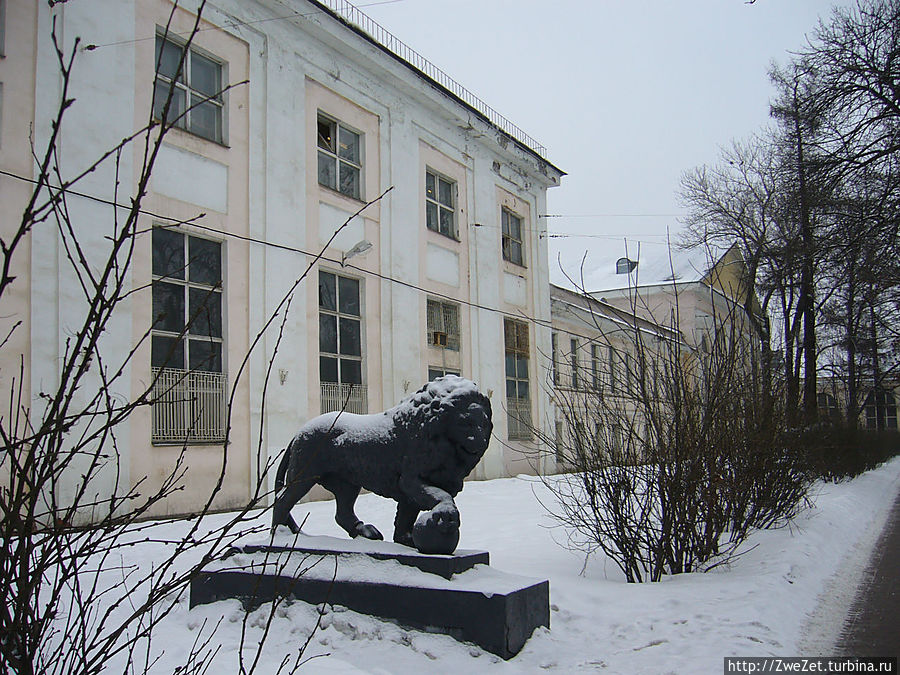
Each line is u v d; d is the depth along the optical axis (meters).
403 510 5.02
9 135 9.23
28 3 9.57
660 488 6.20
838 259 13.35
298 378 13.18
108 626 4.46
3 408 8.72
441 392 4.79
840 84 12.80
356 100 15.70
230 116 12.48
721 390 7.02
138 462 10.09
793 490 9.12
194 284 11.54
